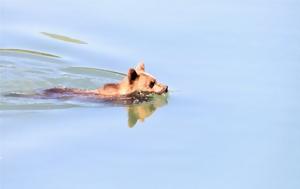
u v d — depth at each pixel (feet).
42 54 213.46
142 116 175.32
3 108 172.45
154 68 206.39
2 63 206.59
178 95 190.80
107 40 223.30
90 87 195.93
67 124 166.30
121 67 208.23
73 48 218.18
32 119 167.12
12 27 230.27
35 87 191.83
